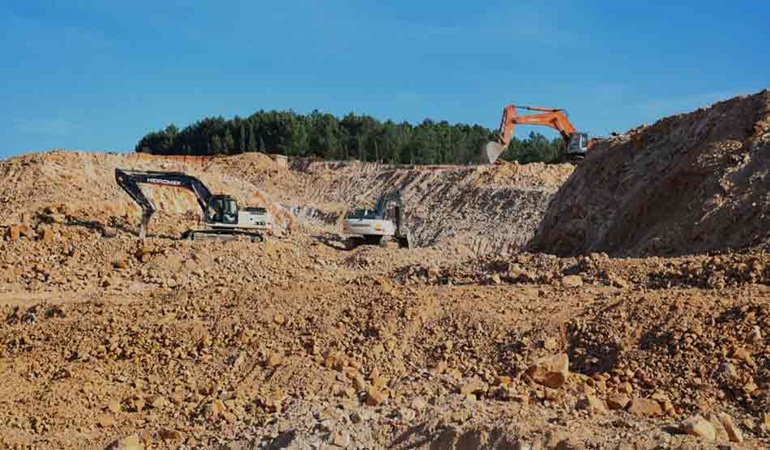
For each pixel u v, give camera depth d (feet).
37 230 91.40
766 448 29.48
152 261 81.56
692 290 45.62
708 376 35.94
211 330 45.65
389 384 38.60
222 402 37.96
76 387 41.27
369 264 94.38
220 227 102.27
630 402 34.22
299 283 50.88
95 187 118.21
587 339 40.19
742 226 66.74
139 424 38.17
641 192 81.20
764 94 77.66
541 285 51.26
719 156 74.33
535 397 35.42
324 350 42.27
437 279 56.80
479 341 41.47
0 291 72.79
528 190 166.30
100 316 50.44
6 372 44.21
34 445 36.29
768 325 37.86
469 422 32.14
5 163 120.16
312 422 34.71
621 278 50.65
